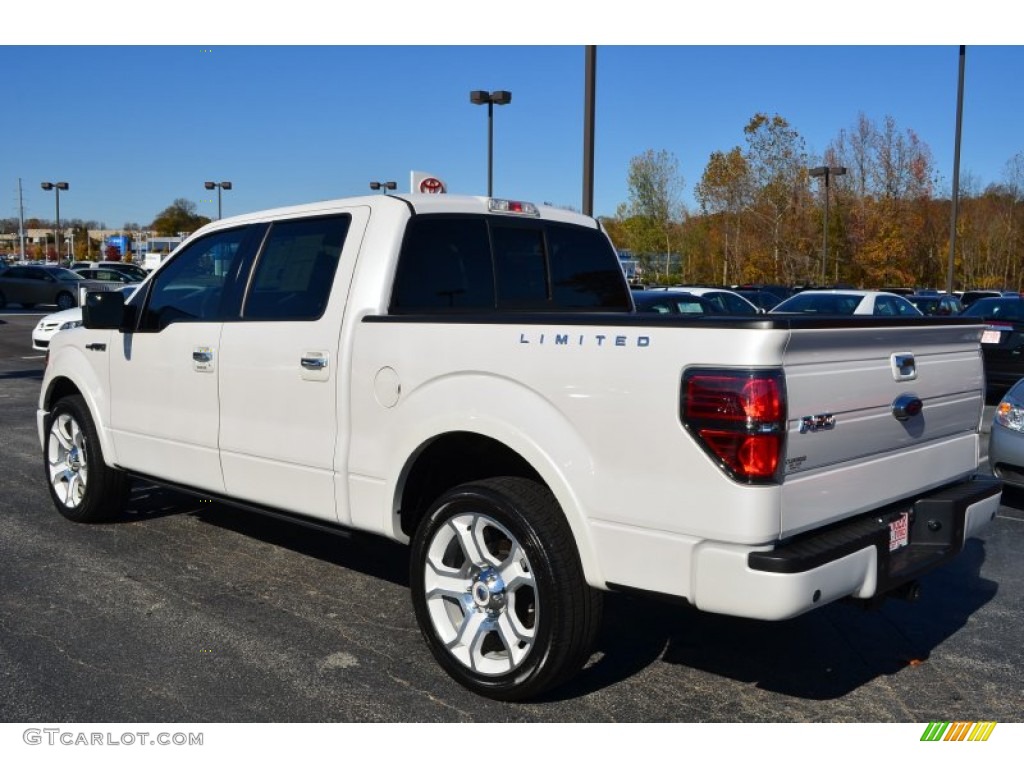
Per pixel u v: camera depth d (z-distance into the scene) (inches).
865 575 133.8
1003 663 167.6
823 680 159.5
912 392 150.0
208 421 198.2
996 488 168.6
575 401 136.3
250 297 193.0
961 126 1108.5
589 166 473.4
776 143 2010.3
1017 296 573.3
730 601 123.5
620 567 133.0
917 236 2011.6
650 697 151.9
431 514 154.4
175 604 190.2
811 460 128.5
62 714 143.4
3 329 1023.0
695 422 124.6
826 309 601.0
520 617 150.9
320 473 174.4
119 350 223.5
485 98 904.3
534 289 198.7
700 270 2112.5
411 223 174.9
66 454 251.0
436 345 154.1
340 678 156.8
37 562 216.1
